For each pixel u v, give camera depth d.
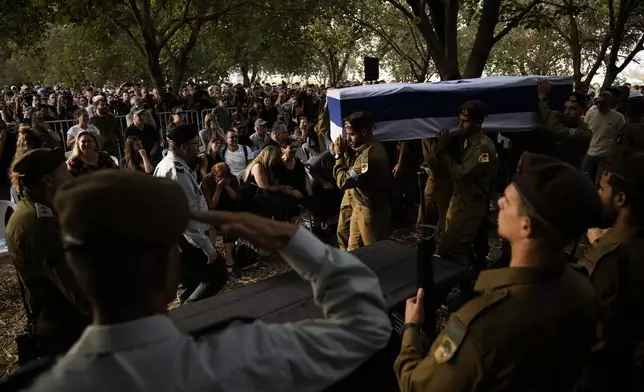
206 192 5.11
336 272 0.95
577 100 5.18
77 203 0.74
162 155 8.04
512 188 1.26
